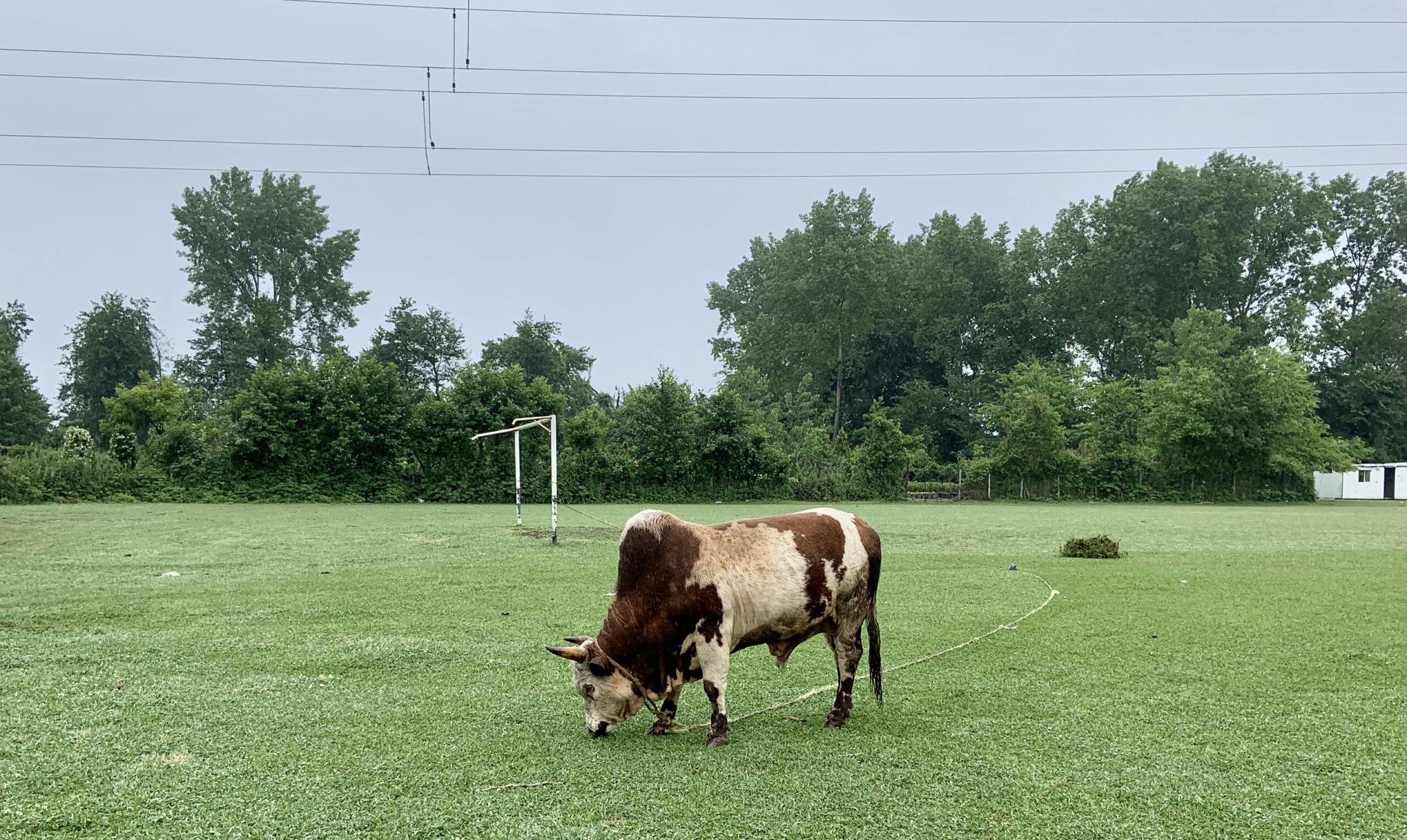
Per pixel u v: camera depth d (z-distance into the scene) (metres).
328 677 6.05
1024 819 3.75
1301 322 56.25
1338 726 5.09
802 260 59.44
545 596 9.52
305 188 52.91
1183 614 8.84
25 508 25.02
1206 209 55.16
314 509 25.89
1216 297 55.56
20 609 8.48
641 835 3.55
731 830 3.61
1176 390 41.28
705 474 36.16
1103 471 40.94
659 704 5.58
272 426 30.61
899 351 62.91
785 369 61.72
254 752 4.49
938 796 4.00
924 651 7.13
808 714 5.40
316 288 53.38
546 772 4.28
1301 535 19.27
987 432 55.78
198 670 6.18
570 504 32.69
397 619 8.15
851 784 4.14
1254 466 40.62
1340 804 3.95
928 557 14.37
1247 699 5.68
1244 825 3.72
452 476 32.72
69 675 5.98
